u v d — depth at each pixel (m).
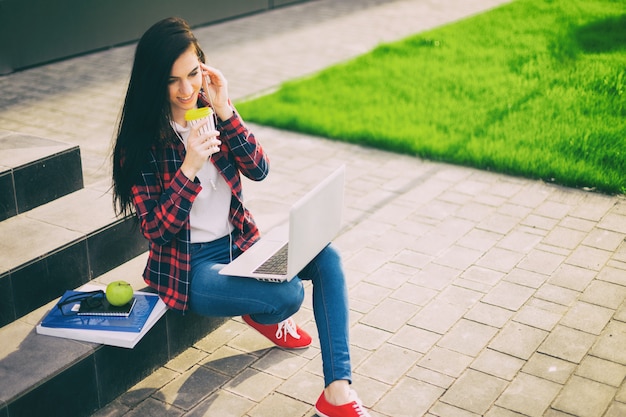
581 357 3.59
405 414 3.25
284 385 3.46
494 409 3.26
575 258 4.50
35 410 2.97
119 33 9.21
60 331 3.23
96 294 3.42
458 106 6.90
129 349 3.36
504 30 9.28
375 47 8.96
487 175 5.73
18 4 7.97
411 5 11.68
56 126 6.40
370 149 6.30
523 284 4.23
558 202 5.25
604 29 8.98
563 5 10.36
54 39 8.45
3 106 6.96
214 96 3.30
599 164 5.64
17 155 4.04
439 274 4.36
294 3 11.90
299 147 6.35
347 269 4.44
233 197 3.39
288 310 3.25
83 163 5.42
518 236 4.78
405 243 4.73
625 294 4.11
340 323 3.18
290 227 2.94
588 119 6.36
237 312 3.24
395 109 6.93
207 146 3.06
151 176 3.21
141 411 3.28
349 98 7.27
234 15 10.86
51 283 3.58
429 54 8.50
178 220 3.11
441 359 3.61
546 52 8.18
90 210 3.99
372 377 3.50
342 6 11.75
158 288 3.36
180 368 3.58
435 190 5.48
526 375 3.48
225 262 3.39
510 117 6.53
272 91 7.70
